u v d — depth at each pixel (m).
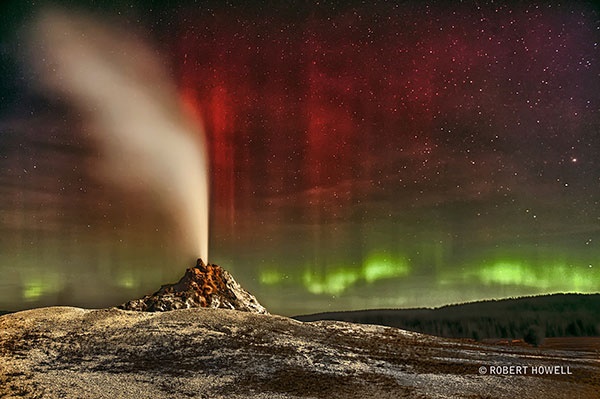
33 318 15.77
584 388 10.98
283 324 15.98
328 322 17.11
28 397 9.95
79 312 16.59
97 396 10.09
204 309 16.83
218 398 10.02
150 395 10.19
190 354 12.88
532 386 11.01
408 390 10.52
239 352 13.06
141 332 14.48
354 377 11.45
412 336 16.14
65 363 12.23
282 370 11.82
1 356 12.55
